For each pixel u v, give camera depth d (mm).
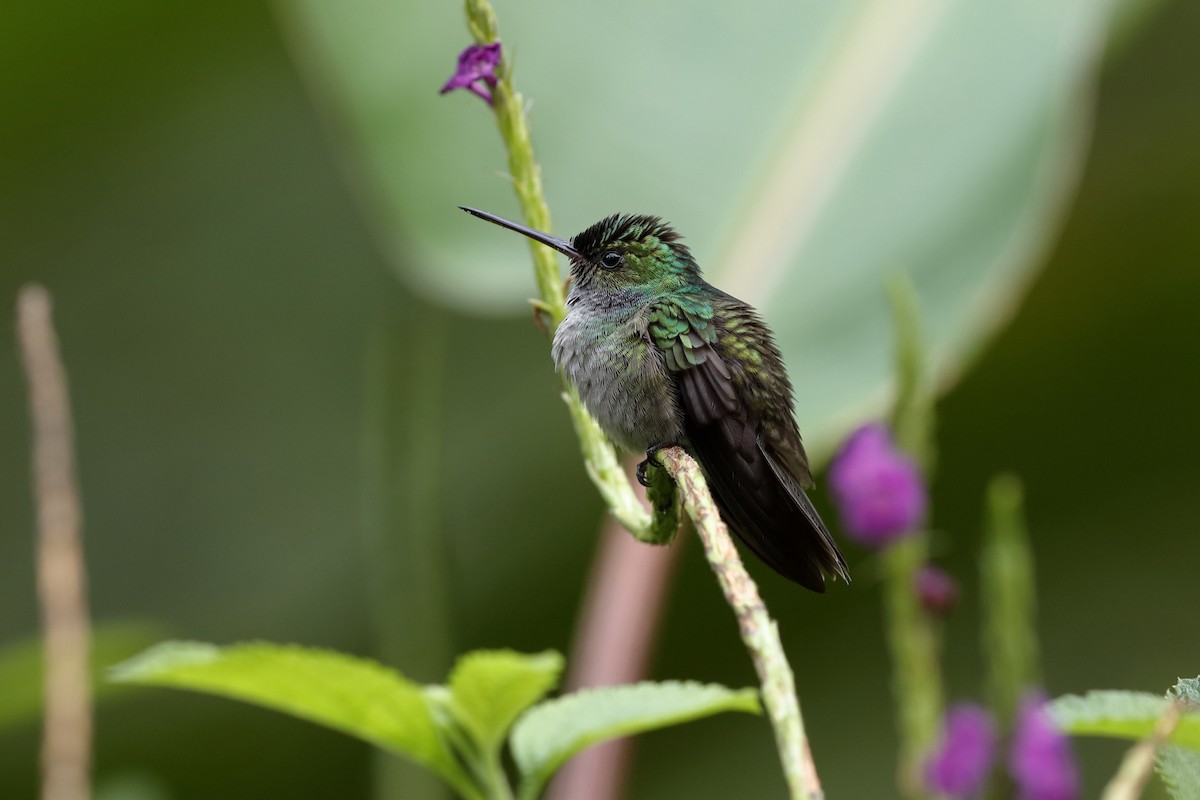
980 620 13547
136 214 15305
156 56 13547
